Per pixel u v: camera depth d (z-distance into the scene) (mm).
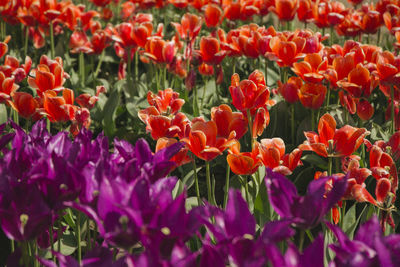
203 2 5277
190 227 1358
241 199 1405
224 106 2307
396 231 2865
